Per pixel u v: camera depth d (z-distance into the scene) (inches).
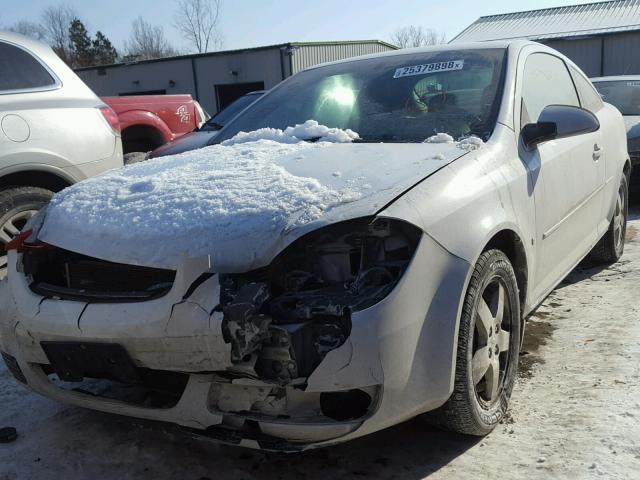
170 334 87.4
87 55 3051.2
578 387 121.6
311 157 114.4
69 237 102.8
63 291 99.7
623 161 196.5
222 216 94.2
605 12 1164.5
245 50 1168.8
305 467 101.6
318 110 145.1
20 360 104.4
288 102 153.0
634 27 1022.4
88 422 118.5
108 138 210.1
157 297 90.4
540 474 95.7
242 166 113.3
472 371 101.0
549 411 114.0
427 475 97.9
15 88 191.2
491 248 110.5
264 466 102.3
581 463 97.2
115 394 112.3
